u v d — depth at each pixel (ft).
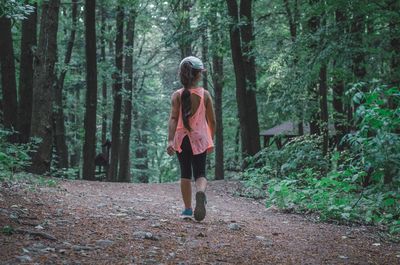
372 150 20.61
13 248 11.49
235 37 50.72
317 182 24.44
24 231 13.02
